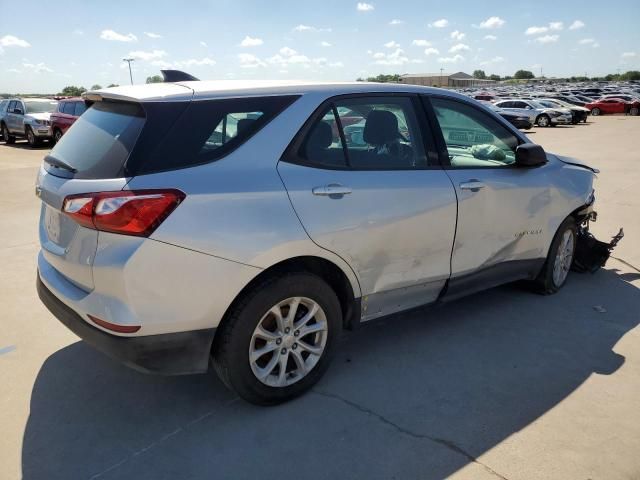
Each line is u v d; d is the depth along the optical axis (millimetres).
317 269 3129
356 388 3211
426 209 3363
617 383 3273
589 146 18828
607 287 4910
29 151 18547
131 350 2523
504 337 3887
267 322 2908
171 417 2930
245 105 2861
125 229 2416
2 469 2523
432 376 3350
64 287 2781
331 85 3215
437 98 3701
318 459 2598
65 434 2783
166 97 2699
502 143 4078
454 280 3721
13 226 7098
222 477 2480
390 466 2549
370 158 3238
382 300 3371
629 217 7660
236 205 2639
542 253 4391
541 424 2865
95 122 2926
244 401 3074
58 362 3520
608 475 2488
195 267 2549
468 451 2652
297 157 2920
